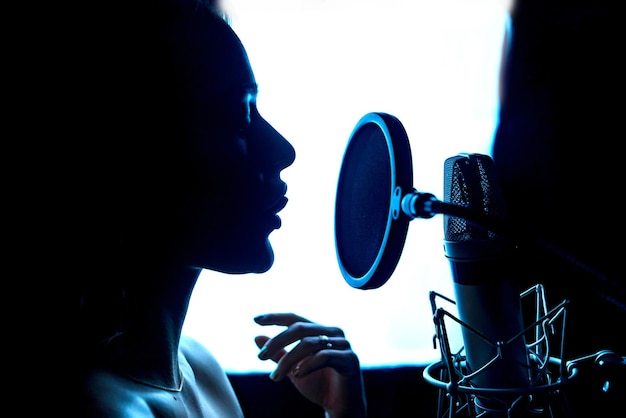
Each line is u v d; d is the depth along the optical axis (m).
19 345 0.55
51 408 0.51
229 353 1.28
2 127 0.57
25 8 0.57
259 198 0.63
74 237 0.57
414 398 1.24
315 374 0.73
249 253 0.63
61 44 0.57
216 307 1.29
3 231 0.57
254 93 0.66
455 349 1.28
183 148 0.59
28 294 0.56
